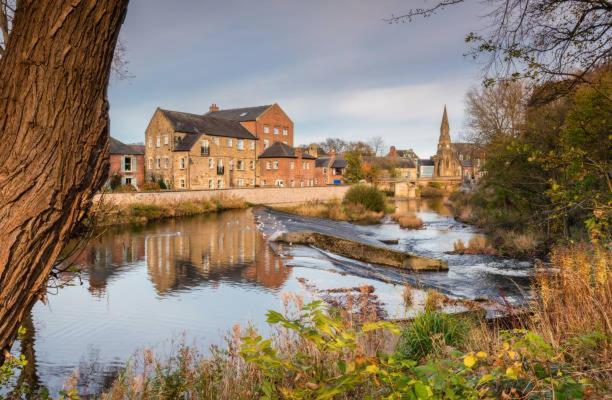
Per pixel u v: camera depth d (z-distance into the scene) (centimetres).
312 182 6147
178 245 1927
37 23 153
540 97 714
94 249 1783
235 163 5350
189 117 5088
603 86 791
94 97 166
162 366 573
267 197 4412
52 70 154
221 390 373
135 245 1900
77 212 171
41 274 164
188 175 4688
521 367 201
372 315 670
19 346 770
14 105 154
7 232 151
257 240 2097
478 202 3309
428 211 4247
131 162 4622
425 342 516
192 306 1028
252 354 196
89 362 696
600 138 895
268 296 1120
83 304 1042
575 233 1368
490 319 669
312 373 217
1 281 151
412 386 182
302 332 187
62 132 157
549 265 1318
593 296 398
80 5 154
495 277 1352
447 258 1722
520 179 1767
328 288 1207
